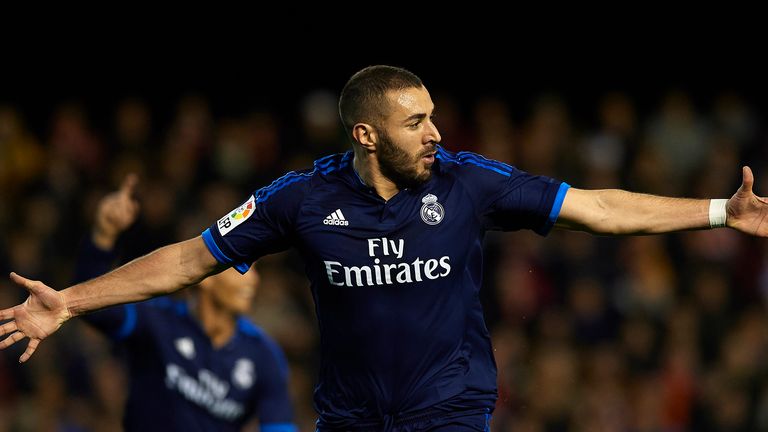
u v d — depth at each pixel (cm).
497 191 1677
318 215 1683
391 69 1675
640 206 1652
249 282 2431
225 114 5834
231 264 1728
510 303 4347
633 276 4497
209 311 2431
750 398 4278
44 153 4916
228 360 2448
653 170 5025
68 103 5747
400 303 1673
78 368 3922
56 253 4419
